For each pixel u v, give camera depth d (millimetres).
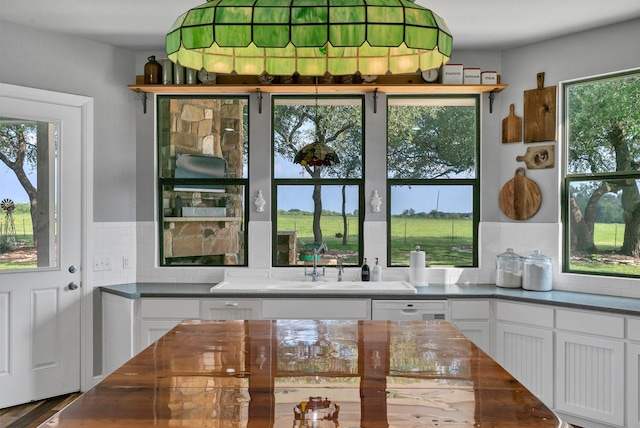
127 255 4734
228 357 2127
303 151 3738
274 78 4617
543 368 3885
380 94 4738
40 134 4215
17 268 4090
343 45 1765
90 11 3834
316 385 1783
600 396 3607
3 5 3715
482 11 3830
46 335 4215
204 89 4562
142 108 4777
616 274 4160
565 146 4434
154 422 1459
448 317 4141
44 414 3900
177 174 4859
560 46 4395
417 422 1459
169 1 3641
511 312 4059
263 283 4555
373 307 4133
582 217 4359
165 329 4148
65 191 4328
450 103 4836
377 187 4766
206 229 4879
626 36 4047
